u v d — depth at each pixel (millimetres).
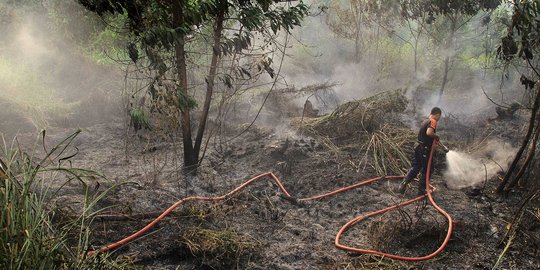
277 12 6773
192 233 4977
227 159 7750
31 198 3715
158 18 5672
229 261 4758
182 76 6375
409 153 8102
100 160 7246
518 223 5836
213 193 6402
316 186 7008
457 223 5852
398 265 4992
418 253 5320
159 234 5043
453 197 6840
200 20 5941
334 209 6336
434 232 5582
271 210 5977
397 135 8492
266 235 5383
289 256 4984
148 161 7344
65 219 4750
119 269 4117
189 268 4637
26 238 3371
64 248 3715
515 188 7117
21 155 4293
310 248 5180
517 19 5941
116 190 5953
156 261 4680
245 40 6523
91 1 5535
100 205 5496
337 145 8539
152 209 5617
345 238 5527
